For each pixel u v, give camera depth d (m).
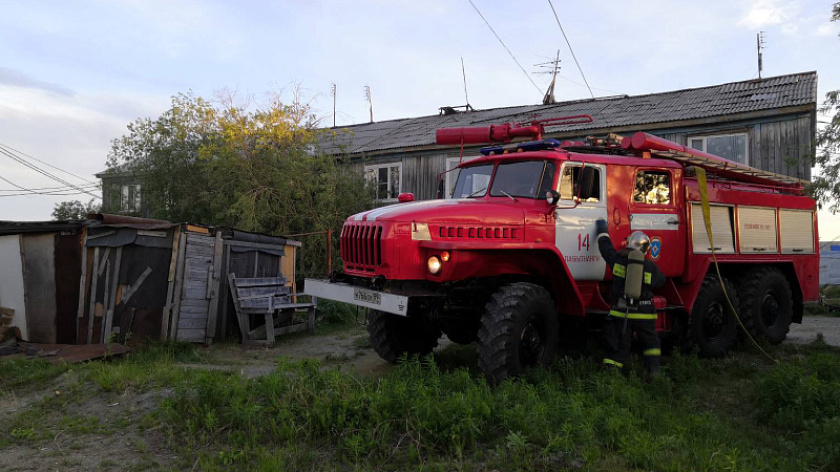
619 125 13.72
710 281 7.21
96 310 8.23
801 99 12.30
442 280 5.29
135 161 15.82
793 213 8.51
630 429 4.04
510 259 5.66
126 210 16.39
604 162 6.31
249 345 8.82
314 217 14.55
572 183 6.09
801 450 4.07
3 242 8.49
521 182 6.15
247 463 3.71
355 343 8.69
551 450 3.78
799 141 12.12
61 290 8.30
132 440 4.26
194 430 4.30
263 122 15.28
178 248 8.50
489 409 4.18
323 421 4.06
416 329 6.91
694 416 4.62
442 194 7.26
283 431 4.09
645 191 6.67
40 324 8.30
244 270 9.80
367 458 3.76
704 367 6.48
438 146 16.09
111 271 8.27
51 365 6.60
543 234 5.80
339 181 14.98
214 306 8.91
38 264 8.41
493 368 5.20
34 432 4.47
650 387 5.48
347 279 6.00
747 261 7.63
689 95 15.43
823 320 11.55
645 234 6.44
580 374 5.75
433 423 3.97
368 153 17.28
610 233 6.28
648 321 5.81
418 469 3.60
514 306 5.34
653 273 5.89
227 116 15.51
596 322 6.63
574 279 6.04
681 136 13.34
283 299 10.02
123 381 5.54
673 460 3.57
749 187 8.12
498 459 3.70
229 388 4.71
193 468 3.74
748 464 3.67
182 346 8.20
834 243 16.47
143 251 8.41
